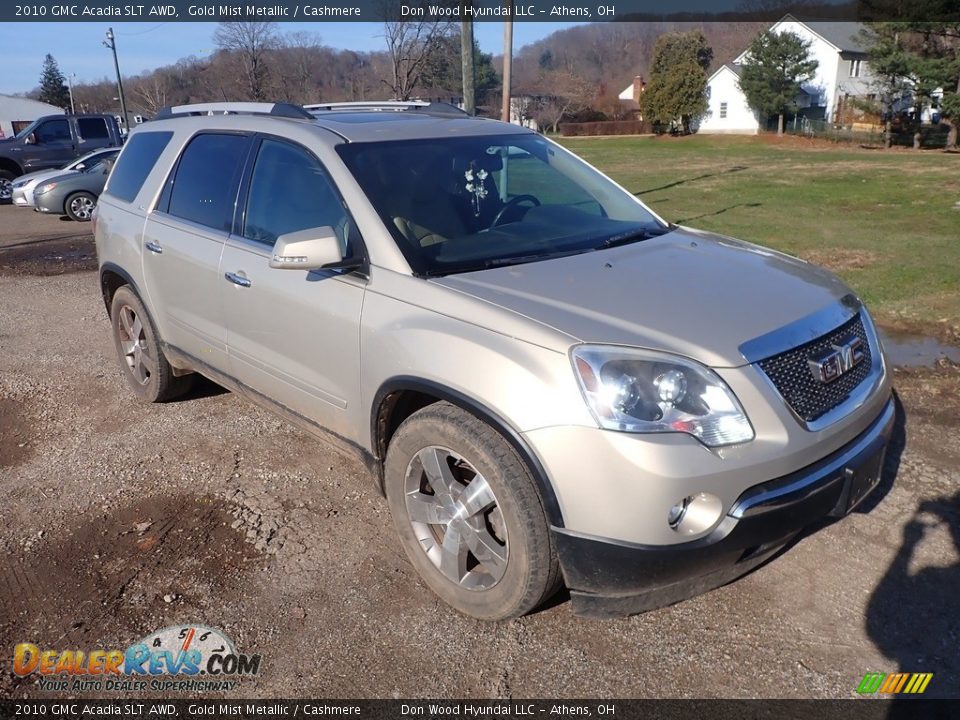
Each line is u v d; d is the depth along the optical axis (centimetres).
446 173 368
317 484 413
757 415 259
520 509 269
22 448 470
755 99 5006
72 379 584
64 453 459
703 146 4550
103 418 509
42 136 1991
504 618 296
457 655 287
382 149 366
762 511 258
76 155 2025
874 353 325
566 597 317
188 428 487
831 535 350
